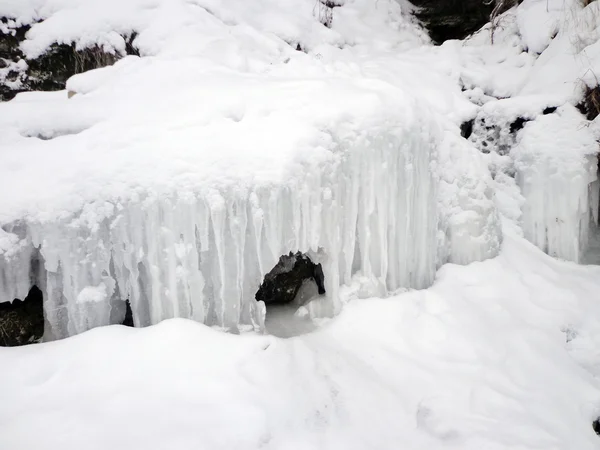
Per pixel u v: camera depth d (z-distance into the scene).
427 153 3.50
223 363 2.59
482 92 4.84
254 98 3.21
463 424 2.57
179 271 2.81
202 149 2.86
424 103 3.96
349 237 3.27
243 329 3.01
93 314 2.76
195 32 4.33
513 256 3.85
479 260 3.76
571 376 2.95
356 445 2.38
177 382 2.45
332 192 3.14
